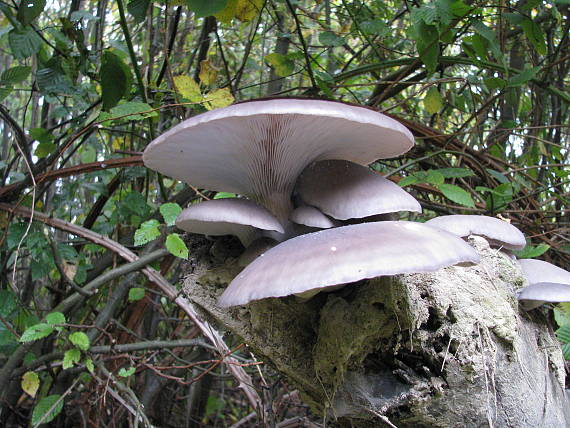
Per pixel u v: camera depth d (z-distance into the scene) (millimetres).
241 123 245
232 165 288
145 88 439
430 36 425
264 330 292
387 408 260
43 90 457
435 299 262
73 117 517
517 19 446
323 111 230
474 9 408
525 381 273
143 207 511
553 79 625
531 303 301
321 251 221
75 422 605
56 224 463
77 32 465
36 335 388
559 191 624
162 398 723
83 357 487
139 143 635
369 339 268
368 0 696
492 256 298
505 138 661
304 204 290
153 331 674
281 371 303
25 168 620
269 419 470
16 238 450
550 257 512
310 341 292
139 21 422
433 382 257
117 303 536
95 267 554
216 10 339
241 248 320
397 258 211
